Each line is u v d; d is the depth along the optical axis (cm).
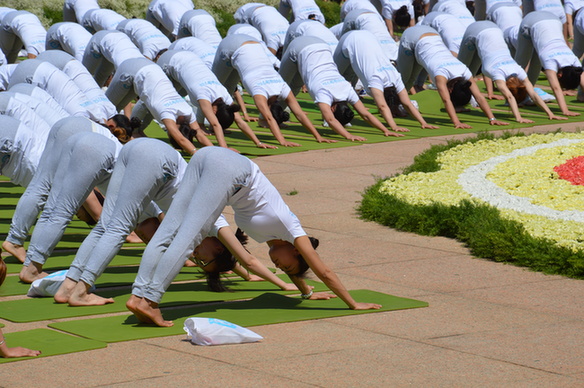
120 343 718
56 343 712
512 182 1337
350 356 686
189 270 1018
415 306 840
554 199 1228
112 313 824
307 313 819
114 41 1903
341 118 1900
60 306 839
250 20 2644
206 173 764
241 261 872
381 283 936
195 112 1958
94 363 664
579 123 2069
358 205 1329
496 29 2139
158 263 764
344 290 822
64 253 1060
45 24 3281
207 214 763
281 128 2050
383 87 1981
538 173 1398
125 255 1065
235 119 1770
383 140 1878
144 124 1717
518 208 1184
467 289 908
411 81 2217
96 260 832
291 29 2303
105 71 1970
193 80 1705
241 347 711
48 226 912
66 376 634
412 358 682
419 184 1357
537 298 871
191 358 679
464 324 781
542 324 782
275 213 791
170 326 771
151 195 826
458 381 630
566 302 856
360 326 774
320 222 1226
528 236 1022
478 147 1656
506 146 1650
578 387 620
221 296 892
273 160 1675
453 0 2731
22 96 1158
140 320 778
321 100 1872
